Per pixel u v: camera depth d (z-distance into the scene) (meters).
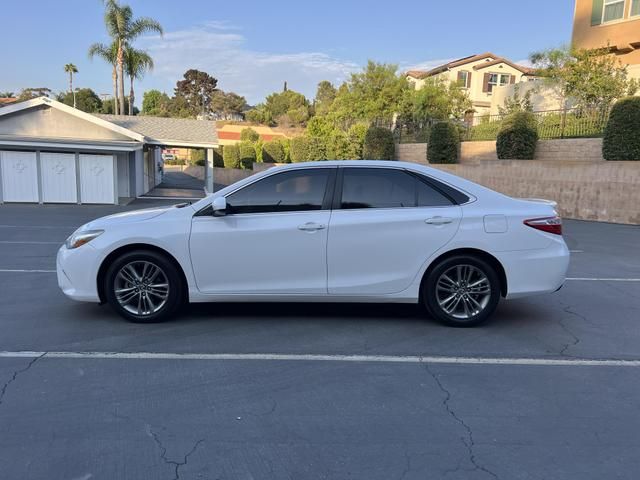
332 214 5.31
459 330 5.42
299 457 3.09
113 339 5.02
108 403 3.71
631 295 7.01
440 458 3.09
